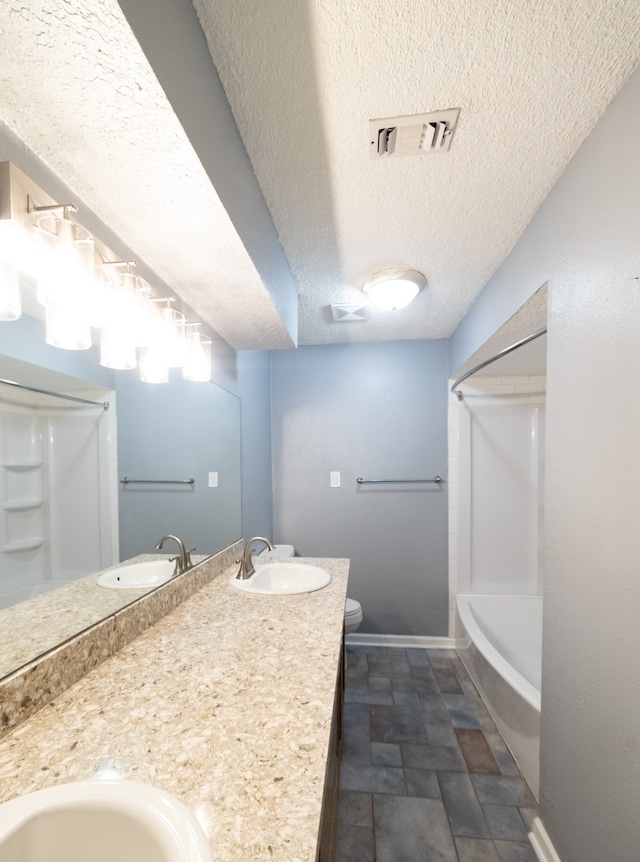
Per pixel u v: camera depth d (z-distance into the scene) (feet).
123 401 3.71
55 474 2.88
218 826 1.64
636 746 2.64
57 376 2.89
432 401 9.02
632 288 2.67
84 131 2.15
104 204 2.80
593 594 3.14
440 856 4.04
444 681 7.29
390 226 4.37
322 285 5.93
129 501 3.79
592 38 2.34
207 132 2.48
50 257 2.49
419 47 2.39
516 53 2.43
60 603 2.86
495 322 5.48
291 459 9.32
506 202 3.95
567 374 3.52
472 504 8.95
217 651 3.22
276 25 2.26
